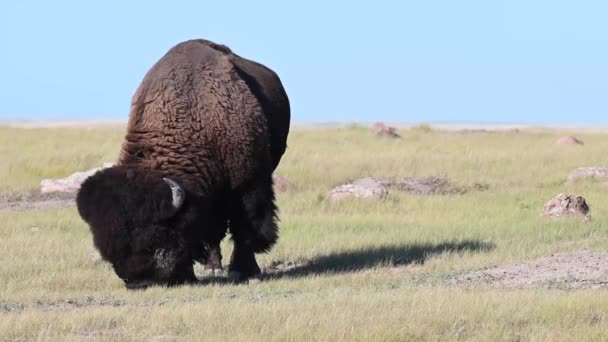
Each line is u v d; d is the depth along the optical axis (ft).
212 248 154.40
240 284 146.72
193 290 135.23
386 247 179.63
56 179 284.00
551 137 461.37
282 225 209.26
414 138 443.32
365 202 244.42
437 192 276.00
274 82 168.45
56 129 490.90
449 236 192.54
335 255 174.50
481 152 356.38
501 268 152.56
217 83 146.41
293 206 241.96
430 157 336.70
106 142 398.01
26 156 339.98
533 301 114.01
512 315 107.04
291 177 291.99
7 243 185.06
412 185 281.74
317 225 209.46
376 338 96.84
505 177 299.58
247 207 150.82
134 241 134.62
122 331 103.45
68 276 151.94
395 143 405.18
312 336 97.81
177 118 143.23
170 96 143.64
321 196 250.16
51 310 120.26
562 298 115.55
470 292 123.54
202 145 144.05
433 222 215.92
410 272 154.61
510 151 361.92
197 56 148.25
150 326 104.17
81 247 181.68
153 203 134.72
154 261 136.36
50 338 99.09
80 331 104.58
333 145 386.73
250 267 153.79
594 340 97.66
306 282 145.18
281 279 149.59
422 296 118.62
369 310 109.50
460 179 292.61
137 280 136.77
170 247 137.59
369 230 203.82
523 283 137.59
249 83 156.46
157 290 134.82
